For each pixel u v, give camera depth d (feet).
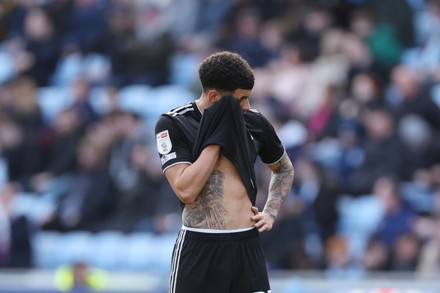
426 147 138.41
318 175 134.62
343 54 158.10
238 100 59.52
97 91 176.76
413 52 161.79
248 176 60.39
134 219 146.82
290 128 146.51
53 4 192.54
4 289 121.80
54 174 161.07
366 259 124.88
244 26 167.84
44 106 181.27
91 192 150.41
